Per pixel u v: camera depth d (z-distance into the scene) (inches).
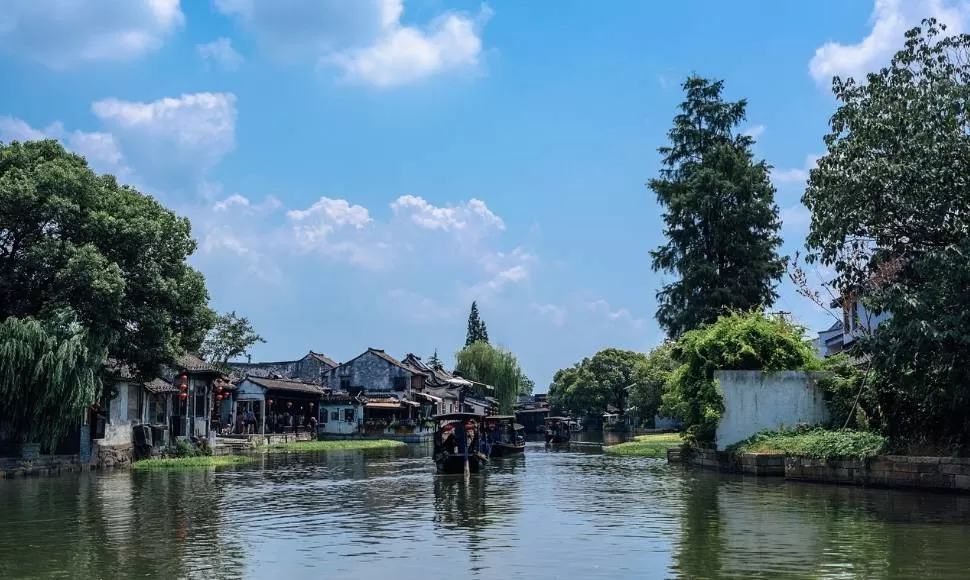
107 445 1224.2
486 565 454.6
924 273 678.5
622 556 474.3
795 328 1125.1
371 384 3110.2
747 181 1513.3
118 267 1096.8
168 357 1224.2
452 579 419.5
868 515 611.2
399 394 3016.7
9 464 1016.9
